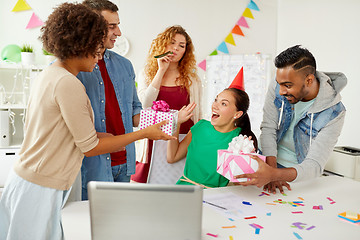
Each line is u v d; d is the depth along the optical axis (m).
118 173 1.60
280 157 1.59
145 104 2.03
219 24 3.70
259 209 1.09
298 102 1.43
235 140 1.26
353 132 2.73
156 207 0.69
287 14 3.58
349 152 2.43
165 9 3.53
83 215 1.02
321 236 0.89
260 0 3.76
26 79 3.12
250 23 3.77
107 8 1.42
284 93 1.32
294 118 1.47
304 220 1.00
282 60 1.27
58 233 1.03
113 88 1.57
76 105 1.00
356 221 0.98
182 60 2.13
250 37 3.79
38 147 1.02
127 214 0.70
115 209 0.69
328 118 1.35
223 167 1.23
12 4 3.12
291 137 1.52
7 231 1.07
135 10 3.44
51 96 0.98
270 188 1.29
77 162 1.08
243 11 3.75
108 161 1.48
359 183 1.41
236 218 1.00
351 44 2.74
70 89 0.99
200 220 0.70
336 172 2.48
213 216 1.02
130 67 1.68
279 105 1.50
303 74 1.26
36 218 1.01
